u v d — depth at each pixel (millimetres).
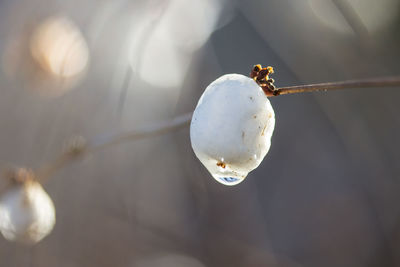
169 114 351
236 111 203
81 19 357
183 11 347
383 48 399
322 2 332
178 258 395
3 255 323
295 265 455
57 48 349
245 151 203
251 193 461
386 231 404
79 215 356
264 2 347
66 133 342
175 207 409
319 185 514
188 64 360
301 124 513
